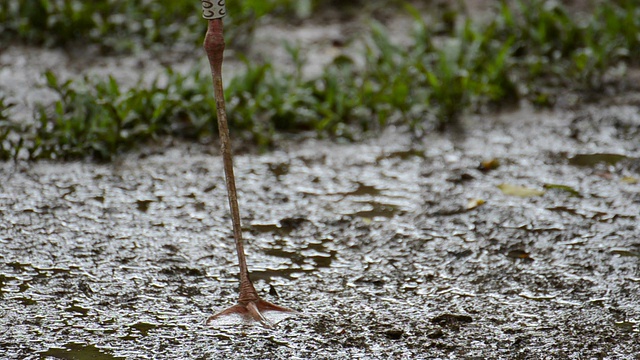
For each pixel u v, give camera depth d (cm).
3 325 663
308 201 923
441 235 840
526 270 767
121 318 679
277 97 1148
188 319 680
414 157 1053
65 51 1390
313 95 1195
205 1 626
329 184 970
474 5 1658
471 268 771
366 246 816
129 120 1063
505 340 649
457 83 1191
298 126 1144
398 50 1298
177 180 972
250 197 931
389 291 729
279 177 988
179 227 853
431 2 1686
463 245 817
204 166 1012
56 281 738
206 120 1095
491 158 1045
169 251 801
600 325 671
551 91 1261
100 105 1066
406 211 897
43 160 1012
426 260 788
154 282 741
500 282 745
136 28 1457
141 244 814
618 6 1566
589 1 1642
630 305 704
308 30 1533
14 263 769
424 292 727
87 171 991
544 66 1320
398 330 657
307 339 649
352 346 639
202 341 645
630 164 1018
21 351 628
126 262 777
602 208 900
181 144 1073
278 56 1402
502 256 795
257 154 1056
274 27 1539
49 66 1321
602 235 837
